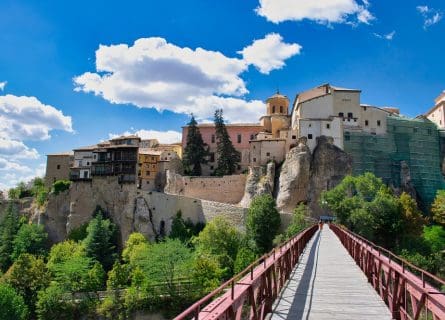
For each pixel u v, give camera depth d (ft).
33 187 397.39
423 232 235.20
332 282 60.29
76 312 177.99
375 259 56.03
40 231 297.33
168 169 347.97
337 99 328.90
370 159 319.68
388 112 341.82
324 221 274.98
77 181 315.17
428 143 337.31
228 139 353.92
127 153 307.58
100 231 254.06
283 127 364.17
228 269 206.39
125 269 205.57
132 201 298.15
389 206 205.05
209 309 26.96
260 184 306.14
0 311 153.99
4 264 278.46
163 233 290.15
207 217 284.20
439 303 29.63
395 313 41.50
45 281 197.36
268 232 232.53
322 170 304.50
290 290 54.65
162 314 172.86
